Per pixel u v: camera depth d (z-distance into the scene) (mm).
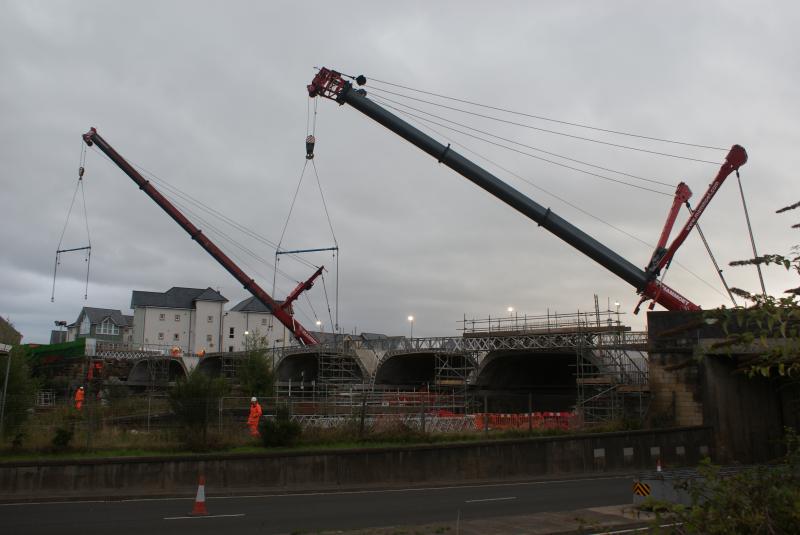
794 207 5297
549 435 30266
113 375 77812
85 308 131500
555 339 47500
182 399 25000
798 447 5625
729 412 32562
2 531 14398
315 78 47531
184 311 125312
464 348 54156
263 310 129250
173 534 14047
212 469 21875
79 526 15008
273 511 17453
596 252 44938
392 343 63656
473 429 30812
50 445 22531
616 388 40688
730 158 44594
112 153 76562
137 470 21000
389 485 23312
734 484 5332
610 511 16594
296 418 29984
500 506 18344
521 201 45094
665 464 29703
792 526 5020
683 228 45000
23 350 28656
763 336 4957
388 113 46625
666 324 34969
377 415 29766
